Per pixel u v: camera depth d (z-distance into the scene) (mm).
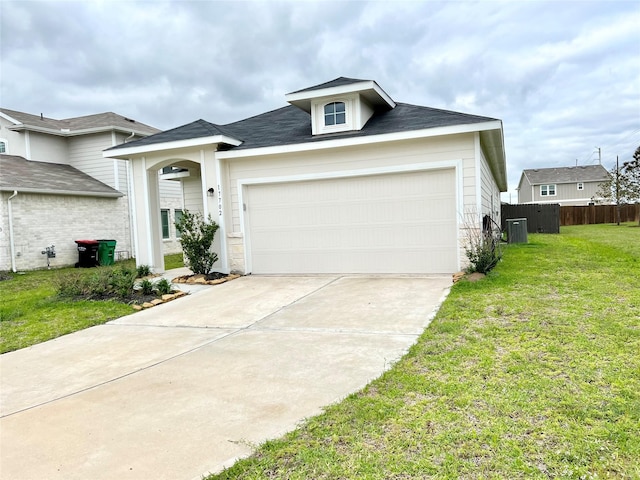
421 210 8781
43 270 14180
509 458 2361
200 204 13445
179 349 5012
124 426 3160
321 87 9734
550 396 3041
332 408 3158
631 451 2344
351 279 8695
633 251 10969
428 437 2645
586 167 43281
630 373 3336
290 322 5871
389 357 4215
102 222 16859
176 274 10930
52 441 3002
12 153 17812
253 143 10039
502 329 4621
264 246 10062
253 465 2516
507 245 13281
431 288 7273
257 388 3691
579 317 4883
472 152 8242
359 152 9070
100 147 17953
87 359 4875
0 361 5004
